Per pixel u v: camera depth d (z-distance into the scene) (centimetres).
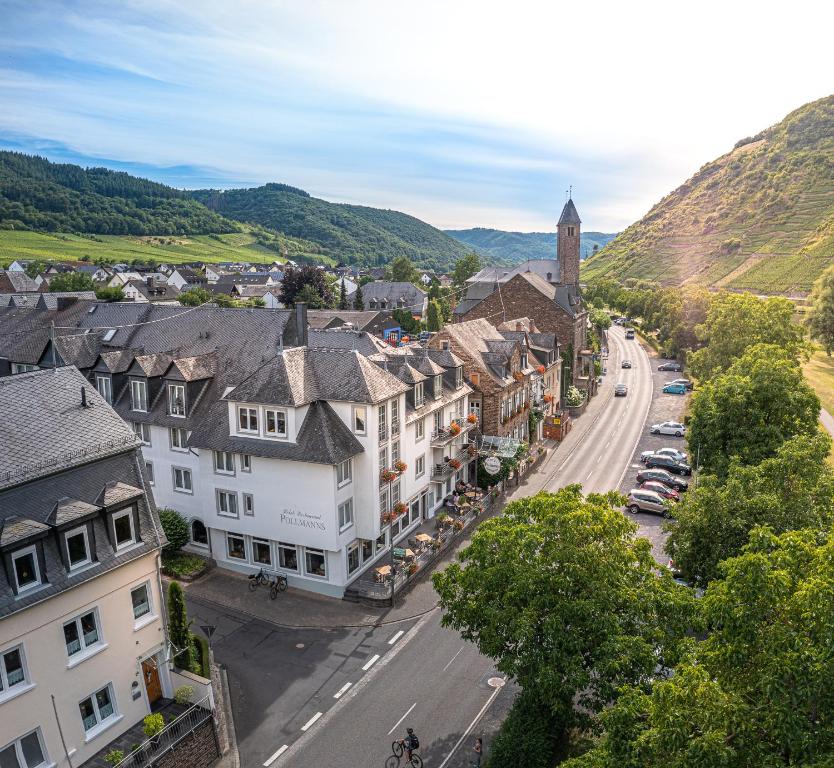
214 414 4066
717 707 1439
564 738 2575
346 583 3856
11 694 2142
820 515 2869
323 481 3678
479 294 11031
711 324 7844
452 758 2600
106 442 2592
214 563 4184
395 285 17825
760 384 4206
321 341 5506
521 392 6397
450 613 2656
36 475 2295
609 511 2405
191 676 2700
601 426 7650
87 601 2378
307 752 2641
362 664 3222
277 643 3397
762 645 1554
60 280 14238
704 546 2970
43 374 2670
